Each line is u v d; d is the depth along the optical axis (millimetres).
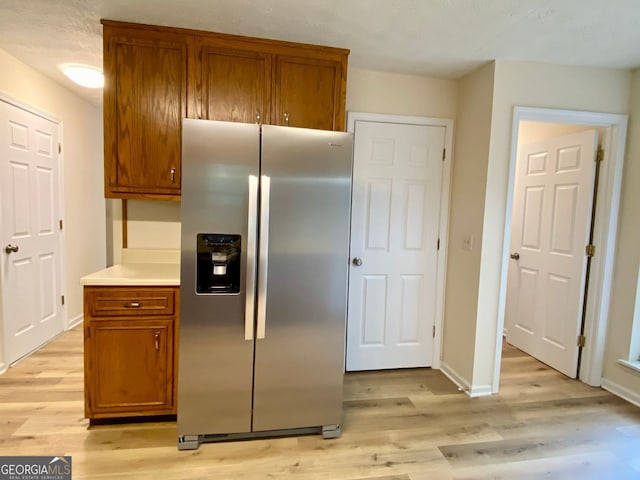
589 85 2529
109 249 4371
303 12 1904
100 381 1976
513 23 1958
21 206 2818
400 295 2930
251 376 1932
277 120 2268
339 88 2332
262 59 2232
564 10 1813
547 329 3119
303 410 2008
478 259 2543
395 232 2877
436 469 1816
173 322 2020
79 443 1902
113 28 2066
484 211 2496
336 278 1975
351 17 1943
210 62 2176
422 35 2123
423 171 2867
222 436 1981
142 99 2135
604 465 1877
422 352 3010
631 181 2568
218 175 1812
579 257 2809
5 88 2586
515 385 2736
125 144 2143
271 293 1905
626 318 2584
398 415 2301
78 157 3660
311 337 1975
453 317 2848
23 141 2820
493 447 1998
